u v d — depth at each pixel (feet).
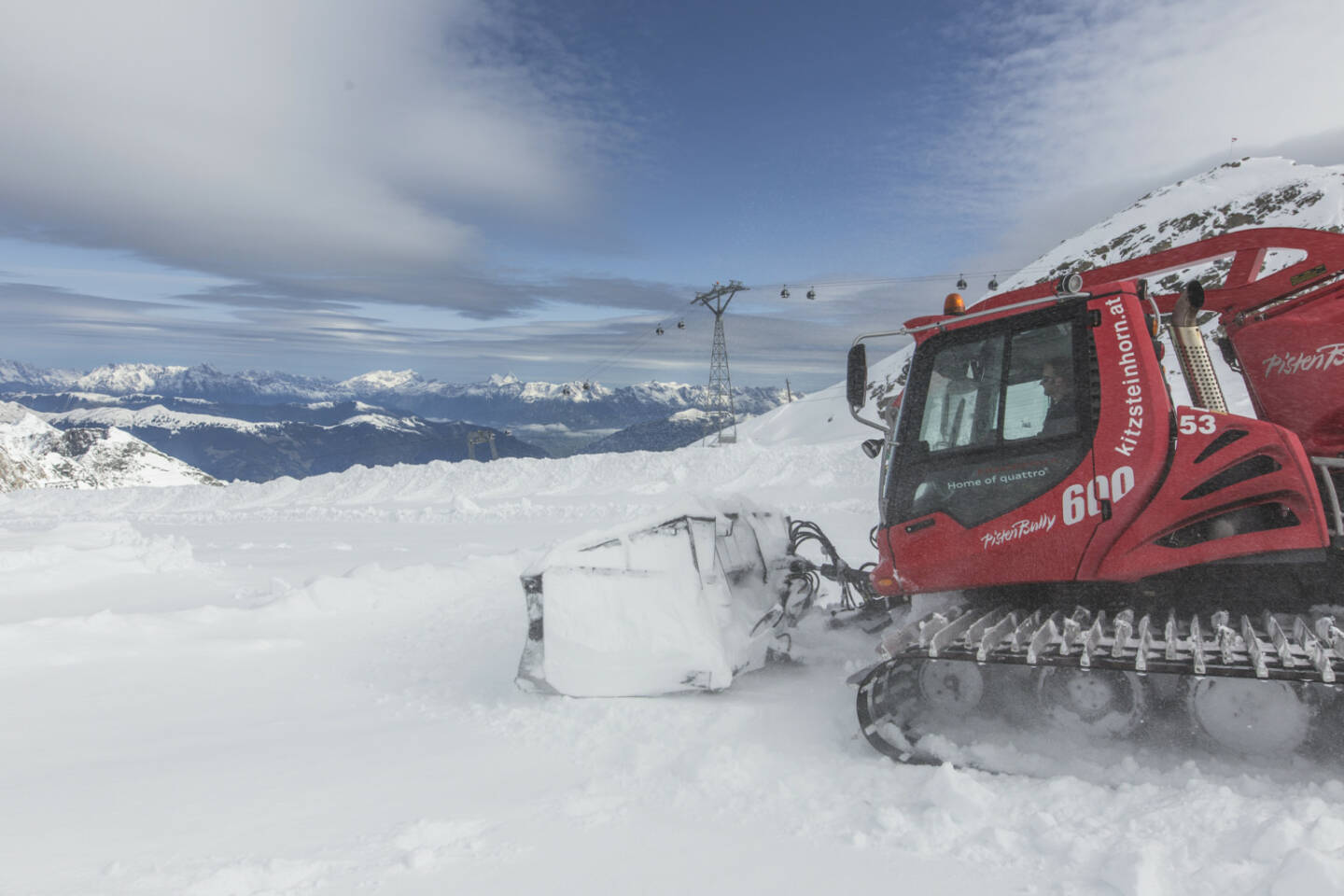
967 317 12.78
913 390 13.33
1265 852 7.91
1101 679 11.07
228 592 27.09
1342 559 11.05
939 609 13.21
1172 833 8.58
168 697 16.42
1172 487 11.09
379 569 26.43
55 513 85.87
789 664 16.56
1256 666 9.43
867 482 68.44
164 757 12.76
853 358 14.02
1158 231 288.10
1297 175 268.21
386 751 13.03
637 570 14.94
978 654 10.51
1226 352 14.85
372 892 8.05
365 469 94.79
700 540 15.56
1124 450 11.36
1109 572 11.41
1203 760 10.46
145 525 70.69
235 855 8.89
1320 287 13.66
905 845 8.95
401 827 9.69
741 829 9.66
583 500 71.51
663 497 69.56
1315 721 10.09
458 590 26.63
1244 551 10.74
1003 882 8.03
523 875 8.50
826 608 18.70
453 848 9.17
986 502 12.39
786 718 13.28
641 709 13.89
